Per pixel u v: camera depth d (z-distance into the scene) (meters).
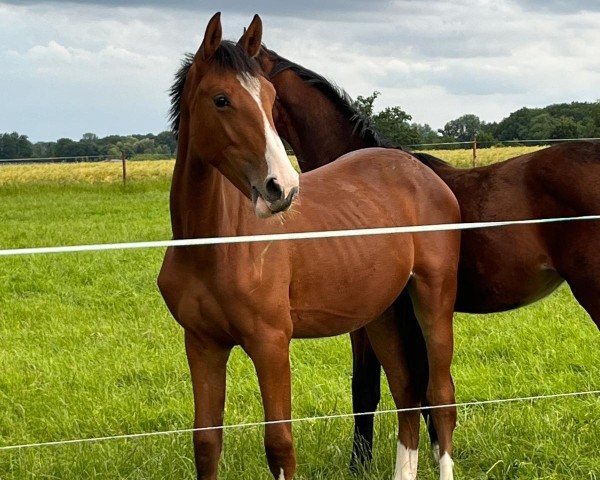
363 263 3.84
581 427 4.82
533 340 6.63
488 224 3.75
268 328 3.43
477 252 4.44
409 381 4.40
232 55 3.22
